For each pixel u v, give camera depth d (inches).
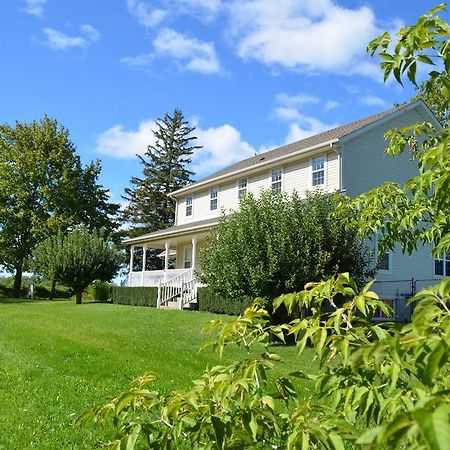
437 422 32.4
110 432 215.8
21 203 1594.5
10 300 1341.0
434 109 821.2
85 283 1136.2
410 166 820.0
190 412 79.3
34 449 197.6
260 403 76.2
